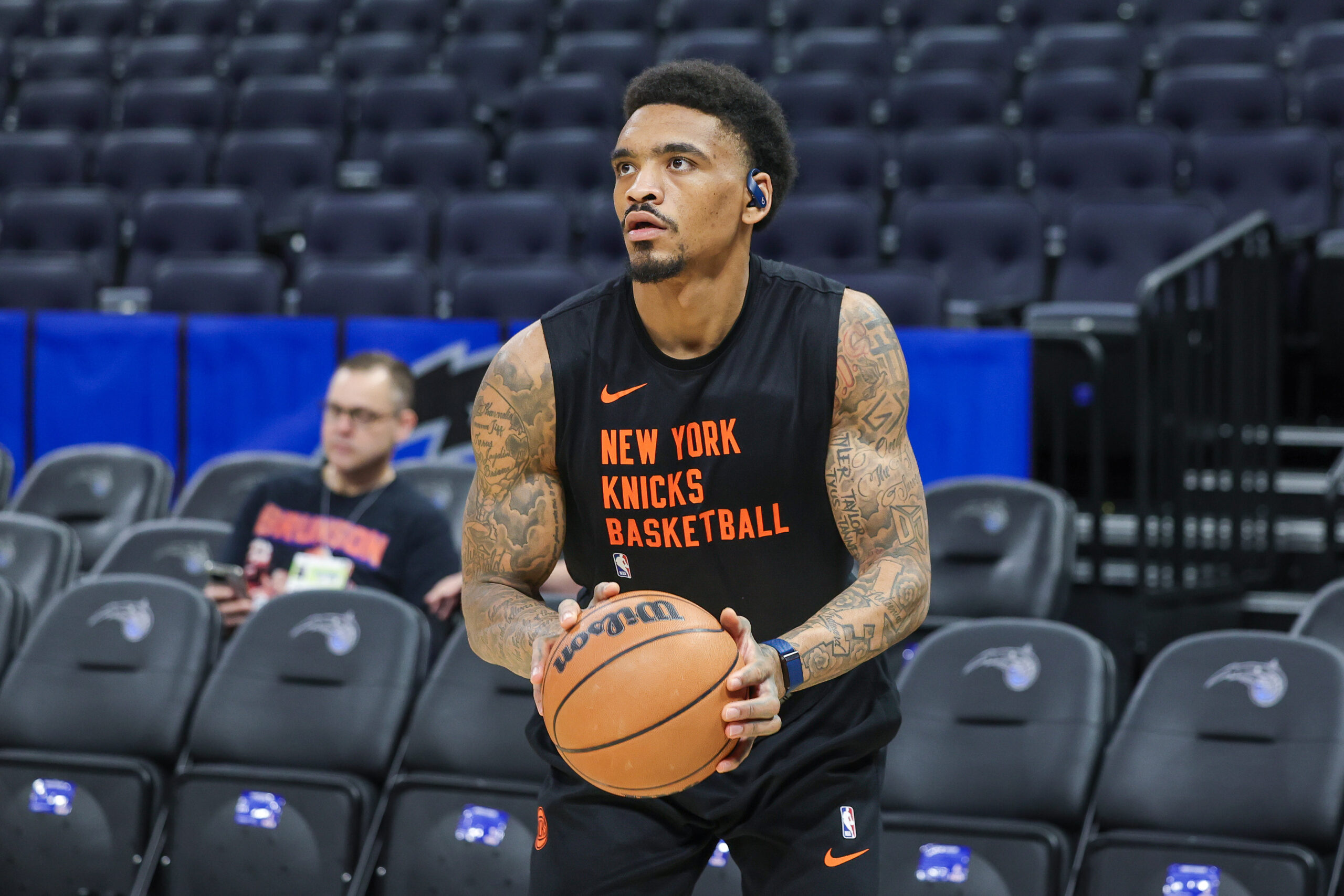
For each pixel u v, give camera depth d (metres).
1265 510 7.18
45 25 15.05
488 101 12.70
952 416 6.48
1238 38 11.12
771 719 2.45
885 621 2.63
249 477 6.67
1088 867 4.02
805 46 11.89
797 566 2.79
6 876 4.79
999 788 4.30
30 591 5.95
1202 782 4.08
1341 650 4.66
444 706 4.79
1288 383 8.70
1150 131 9.80
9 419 7.74
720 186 2.59
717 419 2.72
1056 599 5.50
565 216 9.77
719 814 2.81
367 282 8.64
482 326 7.14
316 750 4.76
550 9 13.87
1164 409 6.74
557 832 2.91
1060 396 6.64
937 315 7.70
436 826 4.53
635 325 2.76
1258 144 9.50
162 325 7.56
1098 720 4.31
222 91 12.43
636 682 2.42
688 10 12.98
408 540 5.55
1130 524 7.13
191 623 5.09
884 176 10.35
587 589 2.97
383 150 11.49
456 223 9.86
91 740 4.97
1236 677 4.18
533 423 2.80
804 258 9.05
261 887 4.56
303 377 7.37
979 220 9.06
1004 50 11.57
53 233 10.52
